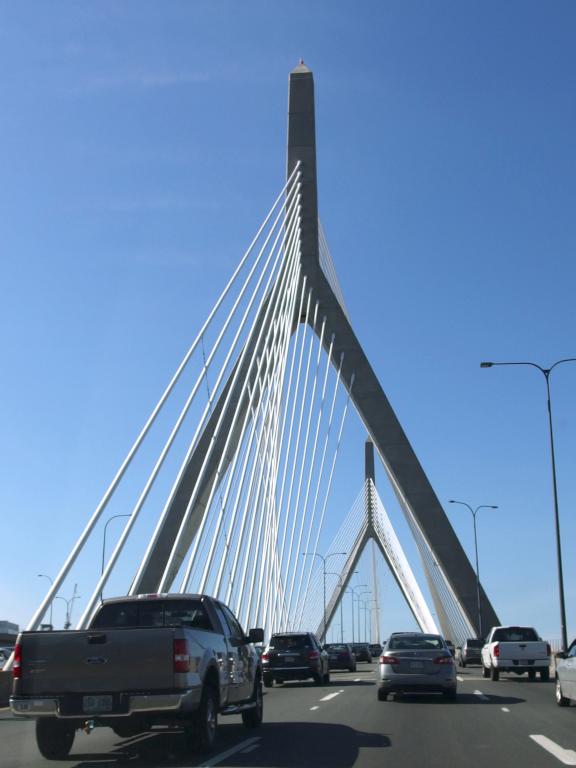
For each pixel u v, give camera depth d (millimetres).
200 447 45250
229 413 45094
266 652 30953
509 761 11992
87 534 22047
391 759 12211
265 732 15625
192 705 12328
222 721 18234
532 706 20672
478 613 55062
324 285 57844
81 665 12211
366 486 103625
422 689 22094
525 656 32656
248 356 43031
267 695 25609
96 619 14477
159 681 12109
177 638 12219
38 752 13852
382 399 57438
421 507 56688
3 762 12656
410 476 56875
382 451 57344
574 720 17328
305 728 16219
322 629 88188
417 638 22953
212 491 36125
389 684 22047
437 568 65312
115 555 23156
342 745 13719
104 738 15633
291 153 58562
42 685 12227
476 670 45250
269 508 41031
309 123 58844
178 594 14820
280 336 45375
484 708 20141
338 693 26109
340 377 57375
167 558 43938
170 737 15695
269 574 40969
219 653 13883
